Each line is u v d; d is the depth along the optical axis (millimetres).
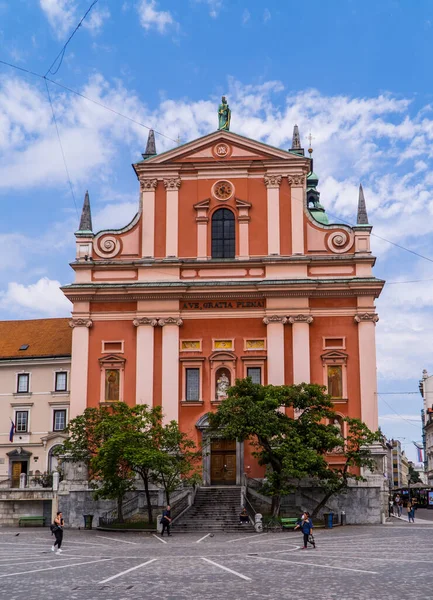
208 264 51406
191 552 28484
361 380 49000
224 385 49844
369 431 43406
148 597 17062
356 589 17891
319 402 43062
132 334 50969
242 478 48344
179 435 43094
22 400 61625
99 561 25484
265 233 51906
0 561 25766
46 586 19172
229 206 52469
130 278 52000
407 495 92375
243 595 17188
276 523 40000
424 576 20141
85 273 52094
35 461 60344
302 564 23641
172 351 50094
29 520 48156
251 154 52781
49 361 61719
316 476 44375
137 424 42250
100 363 50594
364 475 47031
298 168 52375
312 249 51750
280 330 49844
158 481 42188
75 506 47344
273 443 42031
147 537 36375
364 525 44812
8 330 65812
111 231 52938
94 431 42938
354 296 50188
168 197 52719
